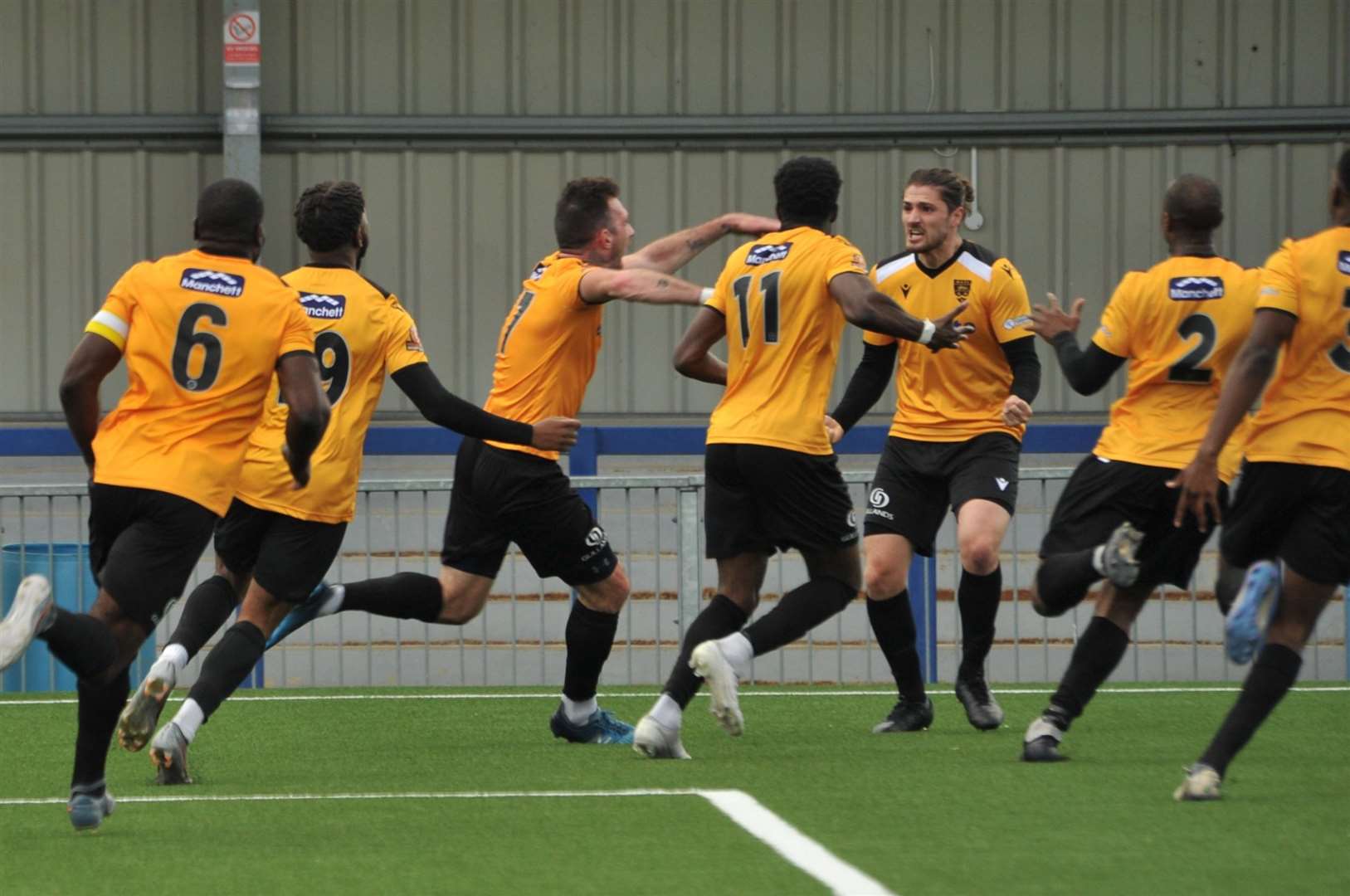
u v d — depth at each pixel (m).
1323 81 49.19
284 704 26.97
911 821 15.30
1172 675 34.50
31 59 49.25
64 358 49.91
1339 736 21.89
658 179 49.81
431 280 50.00
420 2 49.38
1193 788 16.16
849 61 49.50
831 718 24.52
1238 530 16.19
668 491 36.25
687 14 49.50
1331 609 35.78
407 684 35.97
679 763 19.52
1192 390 18.81
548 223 49.97
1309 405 15.67
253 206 15.87
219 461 15.27
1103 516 18.98
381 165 49.78
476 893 12.47
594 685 22.09
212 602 19.20
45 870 13.45
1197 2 49.16
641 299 20.22
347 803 16.75
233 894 12.55
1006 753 20.09
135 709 17.66
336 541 19.58
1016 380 21.61
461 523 21.72
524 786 17.89
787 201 19.91
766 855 13.73
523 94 49.69
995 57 49.50
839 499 19.50
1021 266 49.88
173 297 15.35
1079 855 13.66
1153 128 49.28
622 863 13.49
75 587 29.98
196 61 49.50
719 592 19.98
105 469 15.11
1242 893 12.27
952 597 35.44
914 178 21.97
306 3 49.34
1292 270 15.56
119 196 49.66
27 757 21.02
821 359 19.44
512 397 21.09
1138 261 49.78
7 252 49.66
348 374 19.45
